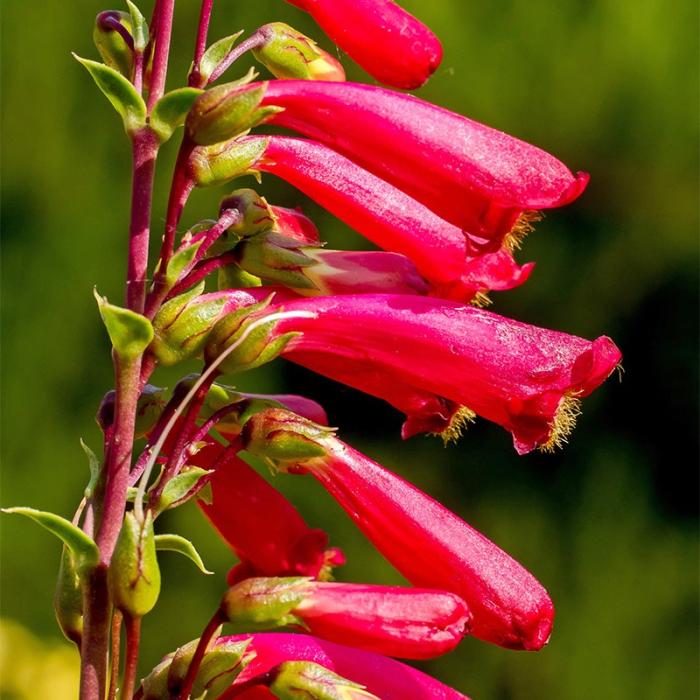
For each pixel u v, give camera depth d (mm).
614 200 728
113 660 344
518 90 718
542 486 732
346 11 361
